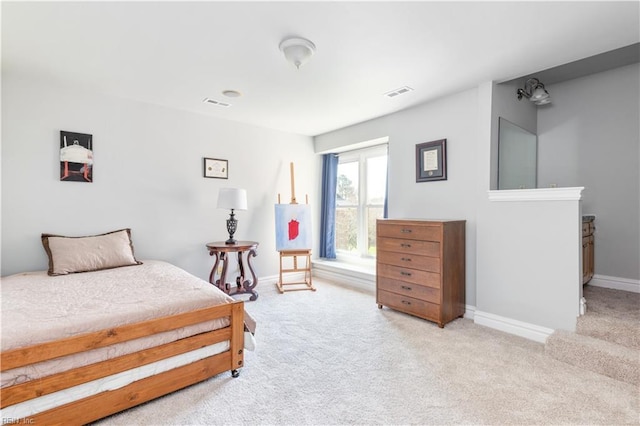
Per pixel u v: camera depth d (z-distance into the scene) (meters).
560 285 2.45
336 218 5.20
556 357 2.23
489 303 2.87
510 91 3.13
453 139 3.17
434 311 2.87
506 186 3.06
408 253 3.10
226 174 4.05
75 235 3.03
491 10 1.79
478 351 2.36
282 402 1.75
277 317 3.12
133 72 2.65
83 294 2.04
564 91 3.41
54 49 2.25
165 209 3.58
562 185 3.41
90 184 3.11
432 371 2.07
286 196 4.70
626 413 1.64
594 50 2.27
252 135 4.32
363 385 1.92
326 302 3.62
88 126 3.08
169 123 3.59
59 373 1.46
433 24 1.93
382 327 2.85
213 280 3.66
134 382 1.67
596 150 3.21
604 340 2.20
